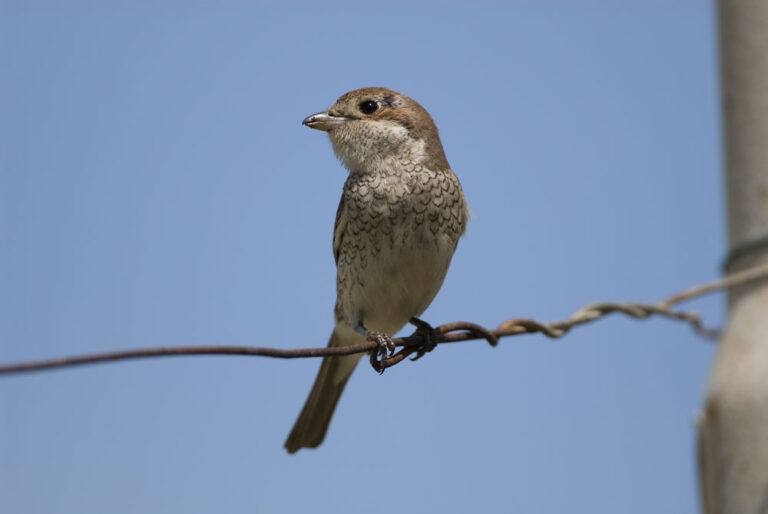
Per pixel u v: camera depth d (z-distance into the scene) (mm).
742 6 7664
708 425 7023
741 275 7375
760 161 7457
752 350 6988
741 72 7613
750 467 6707
